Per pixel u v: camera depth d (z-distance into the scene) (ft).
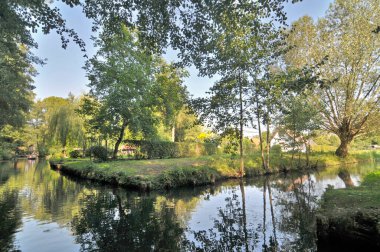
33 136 135.95
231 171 47.21
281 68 68.69
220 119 45.03
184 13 19.67
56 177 52.24
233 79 42.52
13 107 61.77
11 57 55.16
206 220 20.86
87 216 22.18
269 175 51.88
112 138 72.59
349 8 68.28
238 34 32.01
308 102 67.36
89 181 45.19
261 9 18.37
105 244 15.87
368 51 67.51
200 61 29.25
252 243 15.80
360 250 12.87
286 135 68.28
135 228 18.90
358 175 48.24
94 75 65.62
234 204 26.58
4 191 34.91
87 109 67.31
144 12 19.76
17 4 19.53
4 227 19.17
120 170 42.24
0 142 114.32
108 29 23.15
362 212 13.55
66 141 90.17
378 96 71.26
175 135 113.39
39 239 16.66
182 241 16.33
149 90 67.72
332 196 19.16
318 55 70.95
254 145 90.99
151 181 35.01
